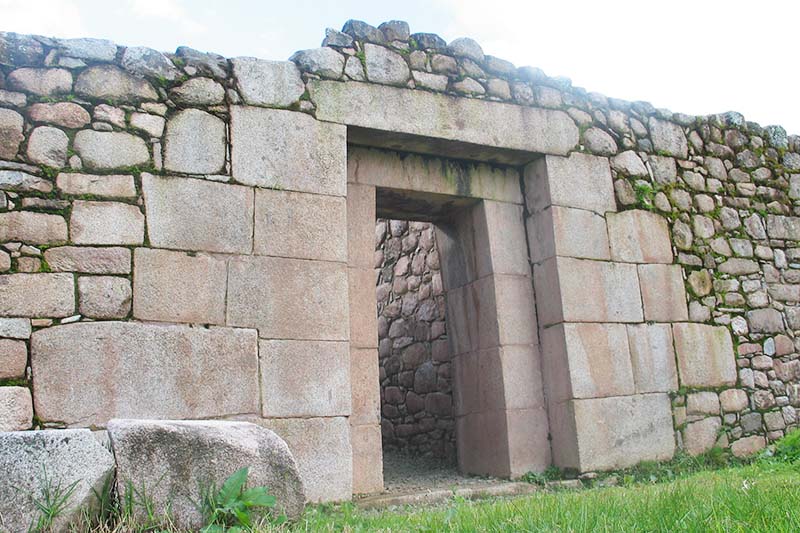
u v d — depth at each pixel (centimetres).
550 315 584
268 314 468
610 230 611
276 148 495
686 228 651
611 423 566
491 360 586
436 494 493
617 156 635
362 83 534
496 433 573
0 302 406
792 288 692
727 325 645
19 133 433
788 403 654
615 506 309
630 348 591
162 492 279
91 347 418
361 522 342
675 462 579
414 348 747
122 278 435
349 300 528
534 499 373
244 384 450
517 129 589
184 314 445
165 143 465
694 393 609
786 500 291
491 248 595
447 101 563
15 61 444
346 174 524
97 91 457
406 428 748
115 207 443
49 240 425
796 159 740
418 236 761
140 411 421
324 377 474
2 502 252
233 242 468
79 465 267
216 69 492
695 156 680
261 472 303
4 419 391
